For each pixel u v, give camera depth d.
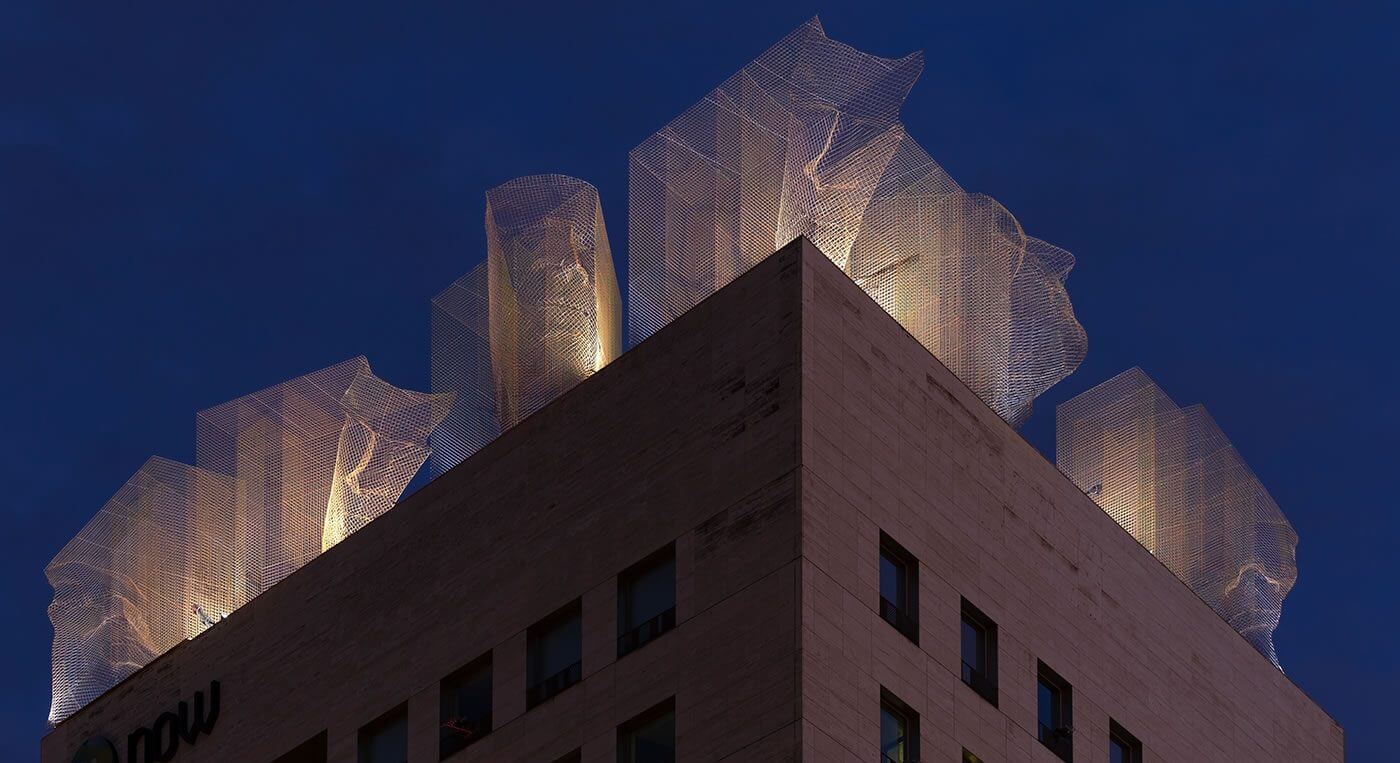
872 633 76.94
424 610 86.06
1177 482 96.38
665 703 77.25
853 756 74.75
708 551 78.00
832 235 86.38
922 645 78.50
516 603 82.94
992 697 80.56
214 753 91.06
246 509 97.44
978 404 83.88
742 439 78.56
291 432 97.69
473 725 82.75
